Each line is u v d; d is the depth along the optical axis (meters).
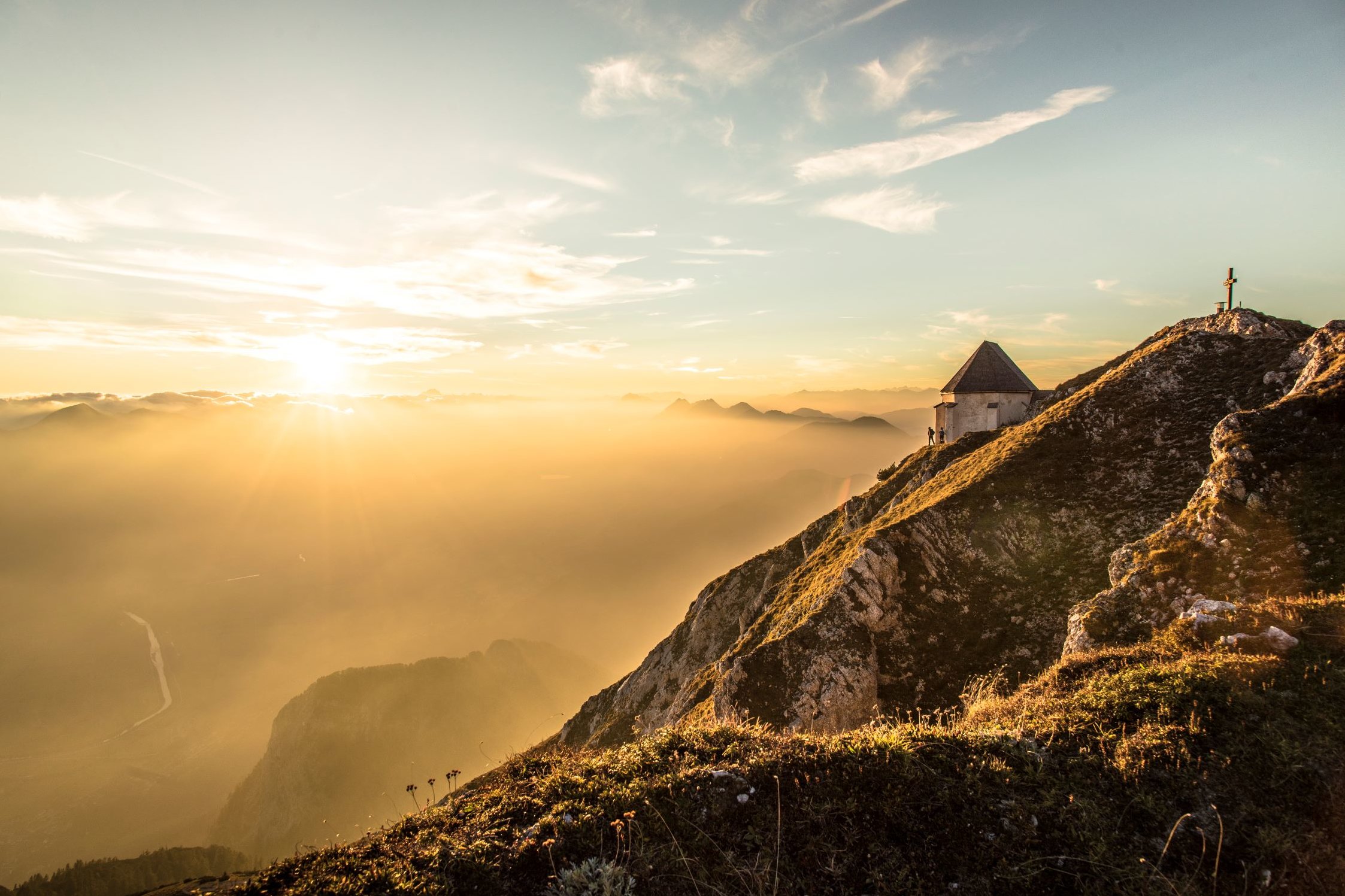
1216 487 21.17
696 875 6.62
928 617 32.28
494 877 6.62
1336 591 15.59
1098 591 29.62
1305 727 8.49
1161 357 42.84
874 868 6.80
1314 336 31.52
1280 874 6.58
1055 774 8.22
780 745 8.91
